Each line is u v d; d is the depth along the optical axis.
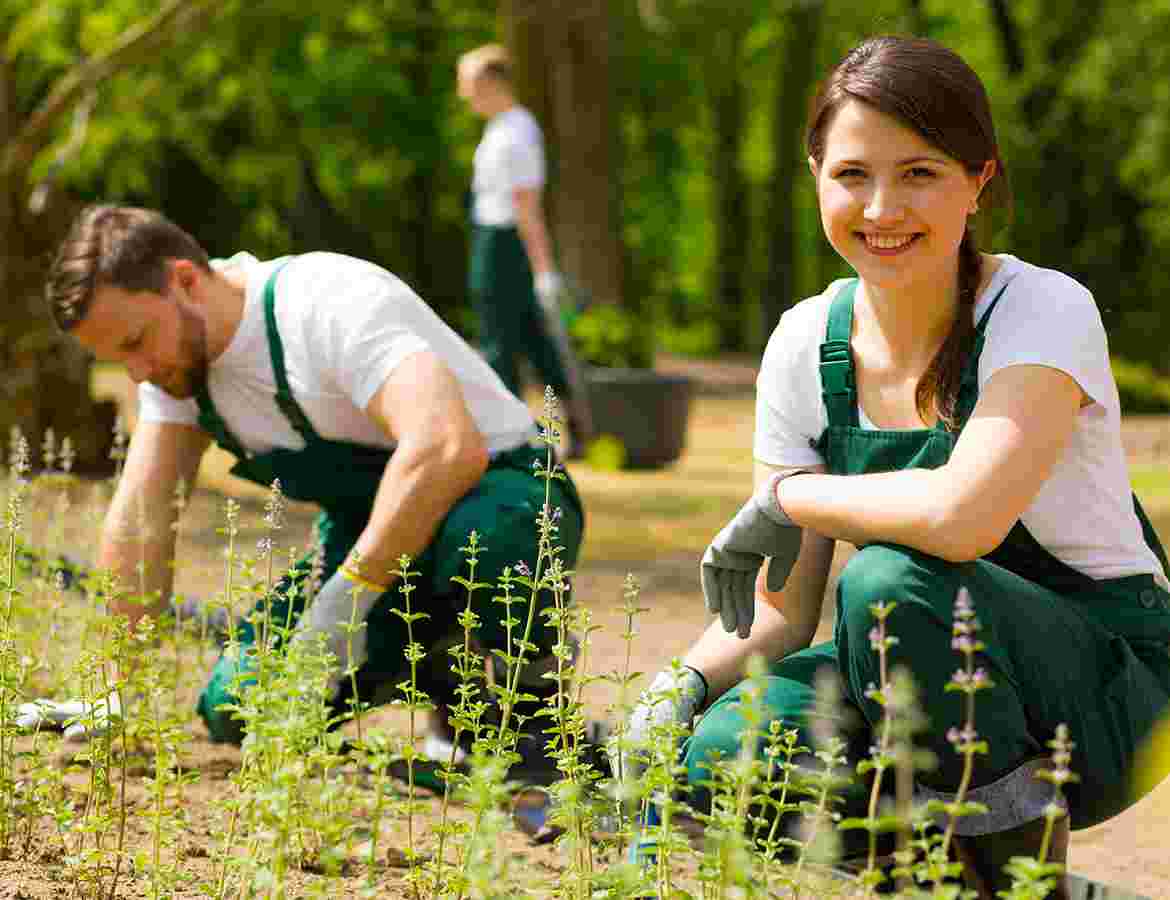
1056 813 2.29
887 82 2.82
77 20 16.78
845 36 34.09
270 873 2.59
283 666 2.89
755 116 43.47
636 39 26.72
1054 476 2.94
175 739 3.24
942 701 2.70
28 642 3.98
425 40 28.73
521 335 11.81
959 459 2.77
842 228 2.92
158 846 2.99
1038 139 29.09
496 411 4.36
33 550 4.46
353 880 3.27
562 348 11.84
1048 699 2.79
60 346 10.59
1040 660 2.77
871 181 2.87
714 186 41.56
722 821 2.47
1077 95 28.48
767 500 2.96
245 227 31.27
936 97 2.81
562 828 3.68
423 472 3.99
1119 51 27.44
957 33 34.56
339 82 26.02
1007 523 2.73
